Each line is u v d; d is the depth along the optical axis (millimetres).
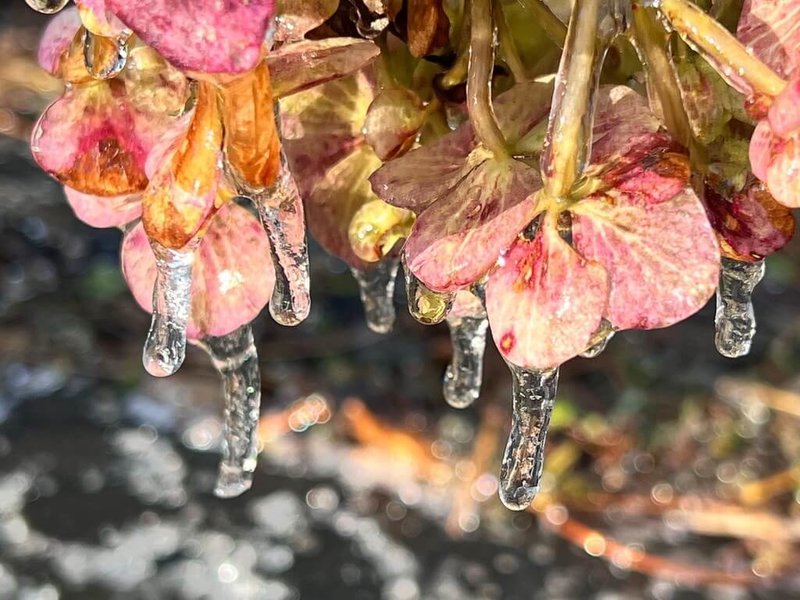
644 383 738
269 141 207
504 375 742
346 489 624
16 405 686
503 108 219
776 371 750
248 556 557
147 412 686
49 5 222
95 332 794
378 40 229
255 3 191
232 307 227
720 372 752
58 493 596
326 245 244
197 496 604
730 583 566
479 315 241
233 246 228
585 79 206
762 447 684
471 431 694
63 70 228
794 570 578
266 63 208
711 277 202
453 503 617
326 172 238
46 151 226
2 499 588
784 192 198
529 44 229
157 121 228
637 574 569
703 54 206
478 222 209
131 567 546
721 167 216
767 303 817
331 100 235
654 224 205
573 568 570
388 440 682
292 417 712
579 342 203
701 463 669
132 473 619
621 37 218
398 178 217
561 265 205
